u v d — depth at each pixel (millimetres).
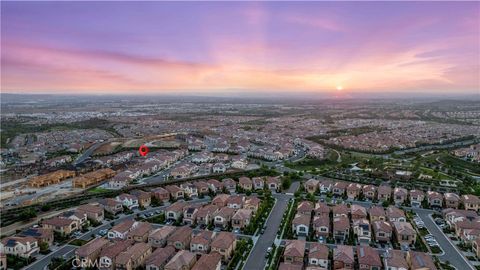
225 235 122938
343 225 133500
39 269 110312
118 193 187500
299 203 168625
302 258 110312
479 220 137125
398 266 103562
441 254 118562
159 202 172625
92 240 127375
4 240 119375
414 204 168250
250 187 194500
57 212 162500
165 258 109562
